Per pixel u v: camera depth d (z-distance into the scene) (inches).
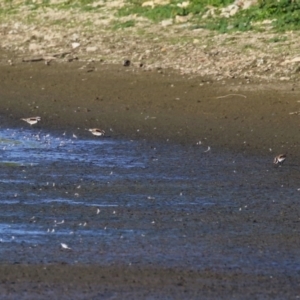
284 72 2310.5
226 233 1268.5
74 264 1143.6
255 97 2153.1
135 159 1708.9
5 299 1040.8
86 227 1284.4
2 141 1850.4
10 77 2422.5
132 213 1354.6
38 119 1983.3
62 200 1423.5
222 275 1117.7
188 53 2511.1
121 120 2020.2
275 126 1958.7
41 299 1040.8
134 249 1197.7
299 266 1151.6
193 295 1056.8
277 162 1679.4
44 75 2426.2
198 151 1777.8
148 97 2194.9
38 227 1283.2
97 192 1473.9
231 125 1969.7
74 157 1717.5
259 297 1056.8
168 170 1628.9
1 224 1294.3
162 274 1117.1
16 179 1553.9
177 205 1401.3
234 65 2388.0
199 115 2050.9
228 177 1584.6
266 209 1390.3
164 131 1929.1
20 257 1163.3
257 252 1195.9
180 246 1211.2
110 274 1114.1
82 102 2181.3
